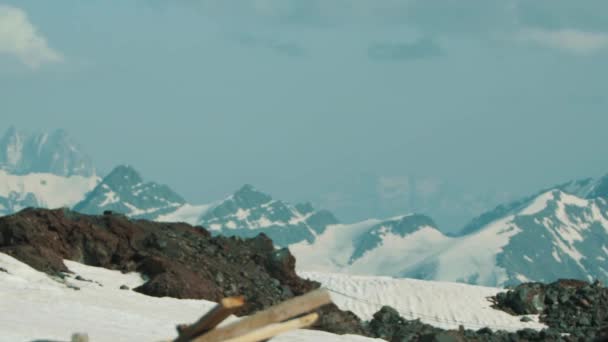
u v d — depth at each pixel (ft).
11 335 96.99
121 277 209.26
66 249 222.48
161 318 146.41
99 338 106.22
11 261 167.94
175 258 249.34
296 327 74.74
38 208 232.94
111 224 246.88
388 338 232.53
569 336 265.75
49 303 127.03
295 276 283.18
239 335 73.00
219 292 208.95
